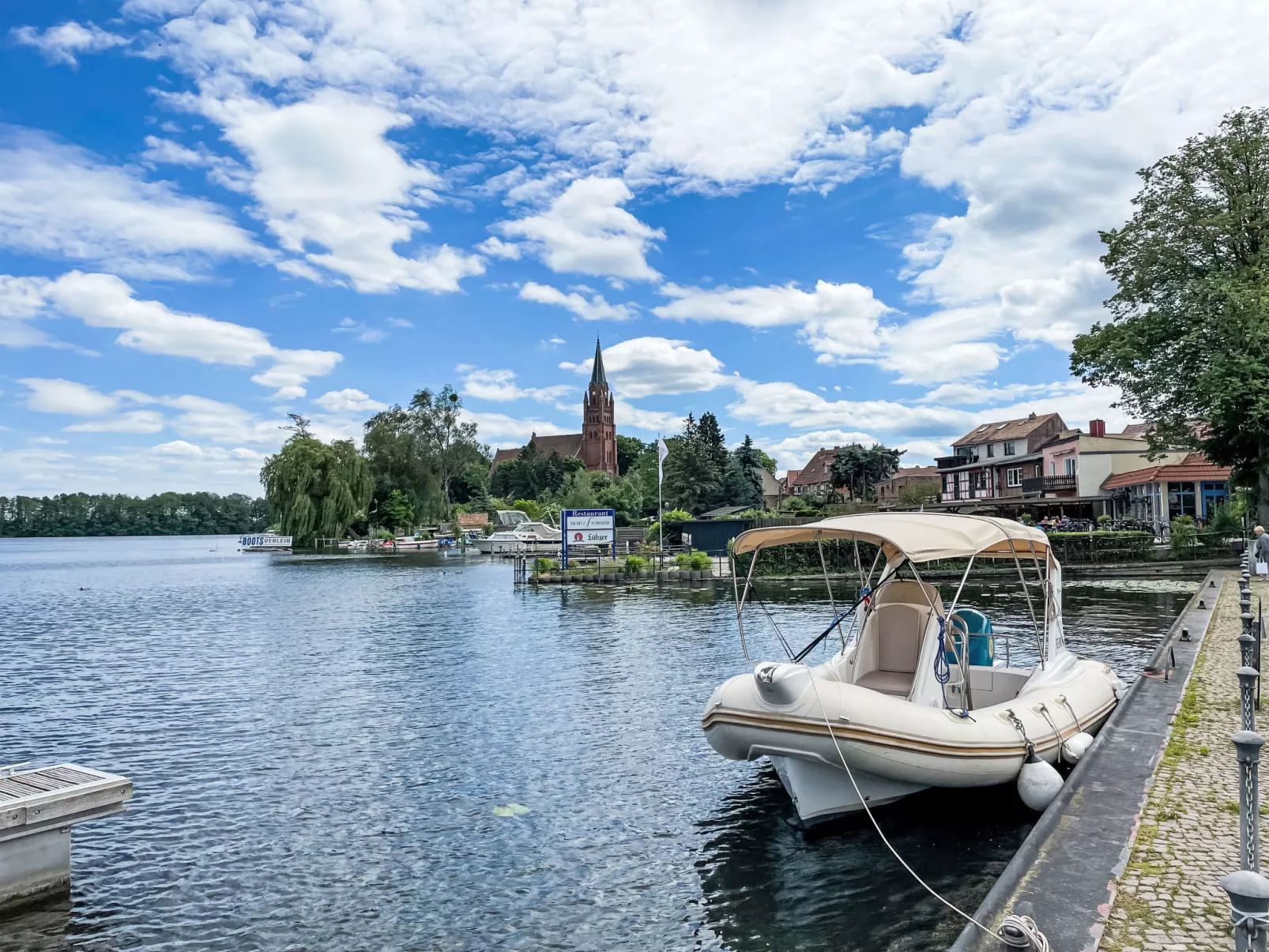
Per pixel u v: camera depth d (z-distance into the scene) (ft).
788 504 253.44
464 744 38.93
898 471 311.27
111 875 25.16
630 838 27.25
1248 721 19.44
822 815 27.09
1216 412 100.07
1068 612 79.10
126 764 37.24
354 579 159.63
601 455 501.15
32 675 60.64
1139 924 15.49
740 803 30.22
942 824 27.12
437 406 342.64
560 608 98.17
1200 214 108.37
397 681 55.01
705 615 86.69
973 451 229.25
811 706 25.29
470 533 308.81
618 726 41.47
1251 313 97.14
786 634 71.00
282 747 39.37
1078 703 31.65
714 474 269.64
